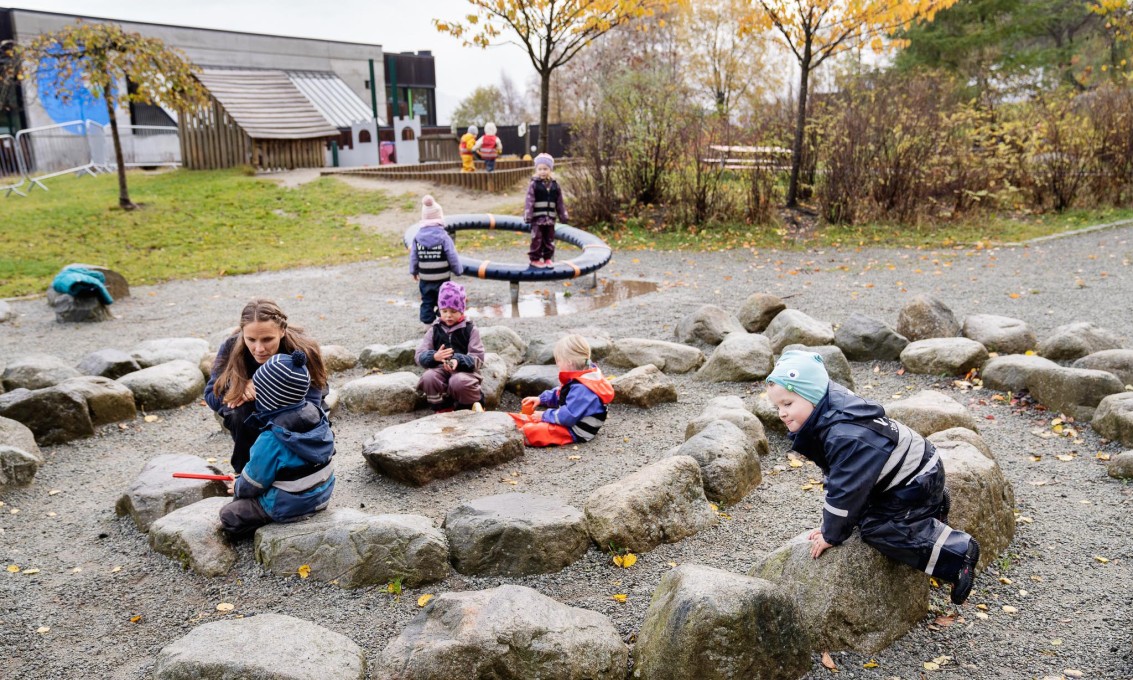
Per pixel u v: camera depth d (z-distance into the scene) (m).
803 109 15.26
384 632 3.35
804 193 16.20
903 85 17.81
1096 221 14.03
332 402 6.15
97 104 26.69
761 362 6.61
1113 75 25.36
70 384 6.06
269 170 22.06
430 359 5.91
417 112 39.31
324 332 8.73
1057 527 4.11
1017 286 9.66
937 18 25.17
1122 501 4.35
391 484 4.81
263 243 14.88
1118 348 6.64
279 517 3.92
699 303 9.49
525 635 2.92
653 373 6.24
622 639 3.24
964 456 3.92
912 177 14.42
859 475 2.97
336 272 12.54
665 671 2.91
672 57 32.41
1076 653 3.12
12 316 10.02
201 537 3.95
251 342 3.73
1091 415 5.44
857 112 14.80
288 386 3.70
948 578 3.10
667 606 3.02
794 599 3.10
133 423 6.19
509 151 32.84
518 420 5.60
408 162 26.62
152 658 3.27
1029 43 32.53
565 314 9.31
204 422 6.22
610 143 15.90
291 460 3.82
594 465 5.03
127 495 4.49
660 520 4.04
